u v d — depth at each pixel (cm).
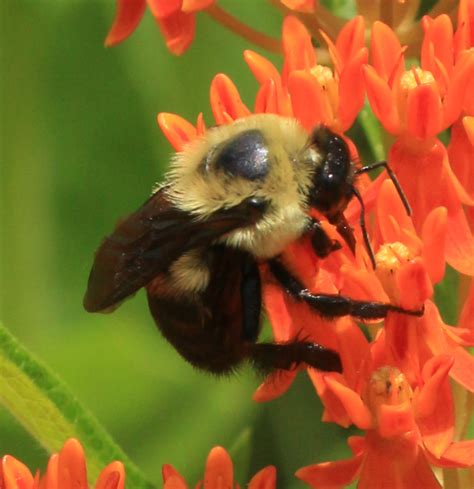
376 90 15
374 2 16
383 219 15
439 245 15
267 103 15
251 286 15
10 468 15
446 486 15
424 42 15
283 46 16
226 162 15
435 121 15
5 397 16
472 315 15
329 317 15
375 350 15
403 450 15
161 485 17
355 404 15
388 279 15
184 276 15
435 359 15
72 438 15
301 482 17
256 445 17
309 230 15
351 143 15
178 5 16
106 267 15
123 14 16
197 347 16
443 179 15
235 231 15
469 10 15
